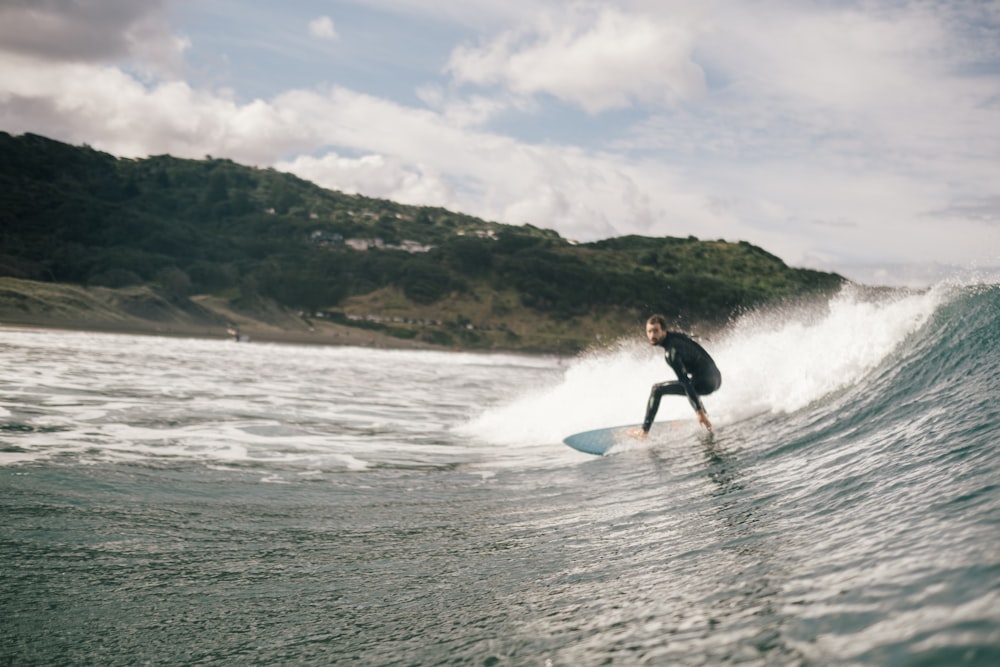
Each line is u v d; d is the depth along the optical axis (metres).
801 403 6.96
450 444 8.81
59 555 3.71
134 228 95.88
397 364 32.97
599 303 109.19
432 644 2.49
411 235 150.88
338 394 15.16
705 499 4.52
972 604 1.66
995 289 6.32
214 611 3.06
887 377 6.25
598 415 9.81
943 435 4.02
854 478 3.82
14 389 10.31
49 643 2.70
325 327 77.75
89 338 26.89
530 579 3.26
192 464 6.36
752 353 8.72
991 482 2.76
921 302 6.97
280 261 102.69
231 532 4.36
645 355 13.83
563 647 2.19
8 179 101.06
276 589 3.36
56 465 5.73
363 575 3.57
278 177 175.62
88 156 129.00
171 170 156.75
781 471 4.84
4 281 47.59
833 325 7.89
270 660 2.52
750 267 144.00
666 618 2.27
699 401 7.06
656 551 3.39
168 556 3.83
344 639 2.69
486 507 5.26
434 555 3.93
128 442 7.13
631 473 6.08
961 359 5.70
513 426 10.22
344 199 185.75
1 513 4.34
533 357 73.31
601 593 2.80
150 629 2.85
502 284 109.81
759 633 1.91
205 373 16.92
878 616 1.78
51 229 89.88
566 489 5.75
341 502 5.36
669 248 150.38
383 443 8.61
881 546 2.41
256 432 8.65
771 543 3.01
